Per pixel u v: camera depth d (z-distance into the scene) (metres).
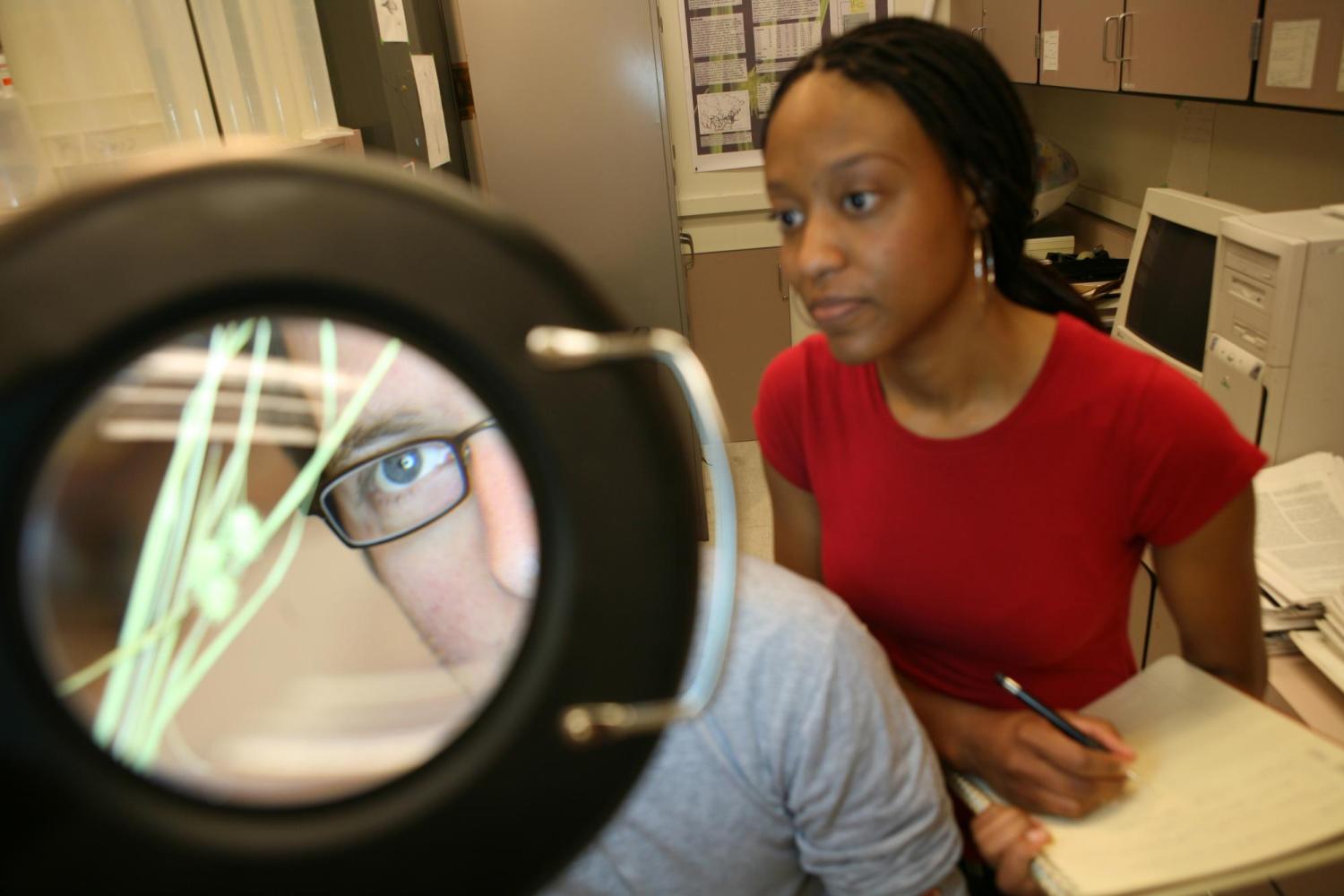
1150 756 0.76
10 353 0.23
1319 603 1.33
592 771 0.26
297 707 0.29
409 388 0.38
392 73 2.08
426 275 0.24
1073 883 0.66
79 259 0.23
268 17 1.38
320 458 0.40
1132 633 1.64
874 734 0.64
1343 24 1.36
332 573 0.40
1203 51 1.77
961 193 0.68
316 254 0.24
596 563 0.26
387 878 0.25
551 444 0.25
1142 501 0.80
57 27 1.03
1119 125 2.92
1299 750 0.71
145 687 0.27
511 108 3.00
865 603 0.92
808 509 1.02
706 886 0.66
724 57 3.52
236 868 0.24
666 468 0.26
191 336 0.25
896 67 0.65
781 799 0.65
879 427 0.85
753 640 0.62
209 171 0.24
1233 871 0.63
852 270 0.65
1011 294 0.85
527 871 0.26
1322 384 1.51
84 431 0.25
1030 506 0.81
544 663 0.26
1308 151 1.98
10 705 0.23
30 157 0.97
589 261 3.16
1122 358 0.79
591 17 2.92
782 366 0.95
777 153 0.67
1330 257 1.43
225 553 0.34
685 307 3.25
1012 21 2.90
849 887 0.67
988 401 0.80
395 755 0.26
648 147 3.05
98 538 0.26
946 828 0.70
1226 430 0.78
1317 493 1.48
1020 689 0.78
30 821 0.23
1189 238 1.89
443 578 0.39
